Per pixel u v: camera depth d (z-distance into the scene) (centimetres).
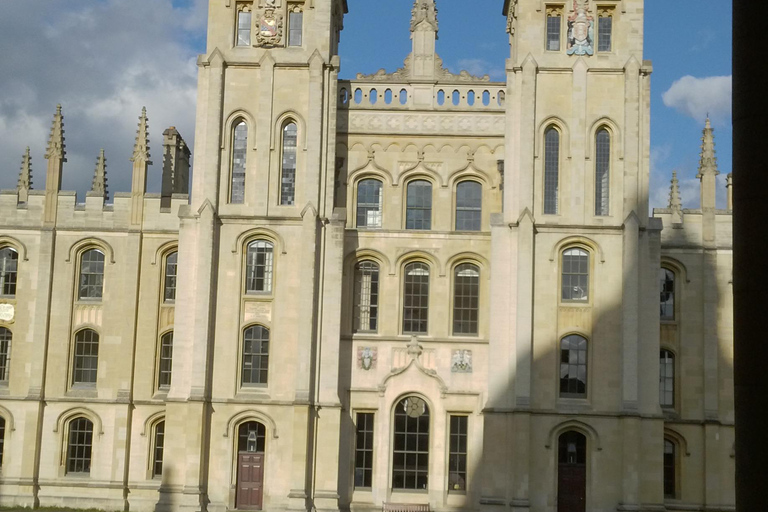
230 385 6247
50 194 6900
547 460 6100
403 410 6412
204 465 6166
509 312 6203
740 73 2439
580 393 6194
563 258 6300
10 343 6812
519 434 6062
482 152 6681
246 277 6369
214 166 6369
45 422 6719
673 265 6800
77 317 6825
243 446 6250
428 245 6531
